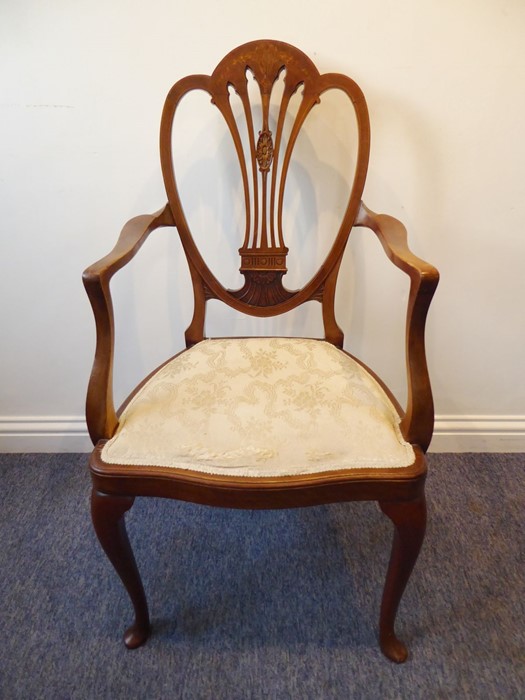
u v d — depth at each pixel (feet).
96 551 3.10
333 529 3.28
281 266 2.85
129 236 2.30
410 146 3.03
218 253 3.36
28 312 3.58
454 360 3.77
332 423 2.02
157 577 2.93
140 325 3.64
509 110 2.92
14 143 3.01
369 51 2.79
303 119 2.59
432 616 2.67
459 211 3.21
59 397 3.94
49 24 2.71
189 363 2.45
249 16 2.71
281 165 3.08
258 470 1.91
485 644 2.52
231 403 2.14
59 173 3.11
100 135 3.00
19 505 3.48
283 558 3.06
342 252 2.79
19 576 2.91
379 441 1.97
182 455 1.94
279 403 2.14
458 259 3.38
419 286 1.73
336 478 1.89
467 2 2.65
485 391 3.90
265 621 2.66
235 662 2.44
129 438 2.00
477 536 3.20
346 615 2.69
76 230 3.29
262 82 2.52
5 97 2.89
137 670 2.41
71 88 2.87
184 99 2.89
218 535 3.24
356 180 2.66
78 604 2.74
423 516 1.97
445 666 2.42
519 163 3.06
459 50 2.77
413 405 1.93
